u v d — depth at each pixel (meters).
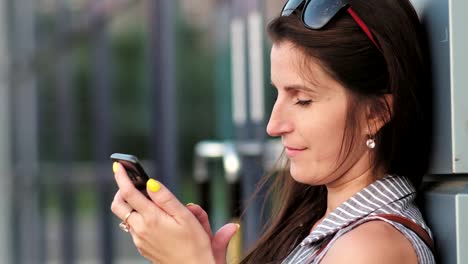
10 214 8.64
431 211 2.06
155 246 1.99
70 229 8.41
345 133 1.95
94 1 7.37
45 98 8.69
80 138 11.32
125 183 1.97
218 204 5.40
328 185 2.10
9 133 8.65
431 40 2.01
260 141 4.67
